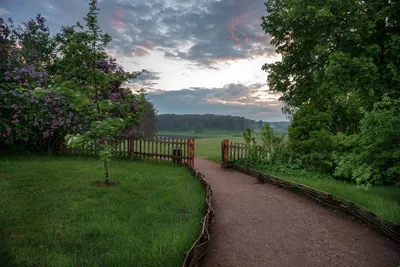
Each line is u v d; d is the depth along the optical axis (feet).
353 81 30.45
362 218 17.63
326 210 20.45
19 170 26.32
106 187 22.04
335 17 34.30
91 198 18.92
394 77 28.22
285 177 32.55
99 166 32.78
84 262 10.19
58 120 39.09
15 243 11.43
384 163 20.24
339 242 14.51
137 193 21.39
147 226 14.40
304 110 45.32
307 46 42.06
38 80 38.65
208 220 14.94
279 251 13.24
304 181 29.32
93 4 23.70
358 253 13.19
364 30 32.04
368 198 22.06
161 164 41.57
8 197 17.67
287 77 50.62
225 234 15.26
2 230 12.69
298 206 21.58
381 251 13.43
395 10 31.78
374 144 19.81
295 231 16.08
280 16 42.98
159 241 12.21
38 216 14.75
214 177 35.63
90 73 25.36
